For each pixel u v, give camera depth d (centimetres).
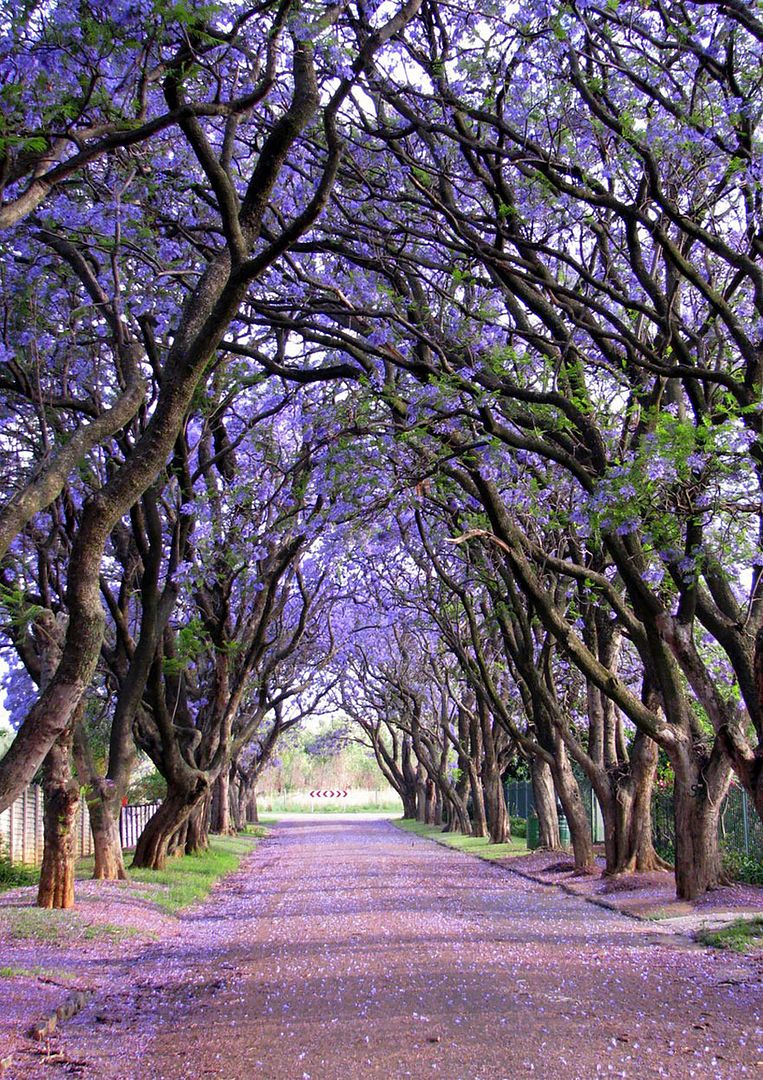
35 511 669
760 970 936
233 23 898
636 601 1297
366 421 1436
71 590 582
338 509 1455
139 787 3148
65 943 1070
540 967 978
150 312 1251
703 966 969
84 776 1580
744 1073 609
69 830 1272
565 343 1238
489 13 1175
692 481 1124
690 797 1449
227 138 853
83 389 1470
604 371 1470
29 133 760
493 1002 820
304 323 1256
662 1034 709
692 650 1284
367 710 4803
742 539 1157
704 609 1232
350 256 1287
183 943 1170
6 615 1311
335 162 707
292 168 1240
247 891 1780
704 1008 791
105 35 756
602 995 845
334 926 1298
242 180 1244
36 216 1095
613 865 1811
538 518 1590
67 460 696
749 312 1398
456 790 3819
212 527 1742
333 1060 653
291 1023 763
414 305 1283
